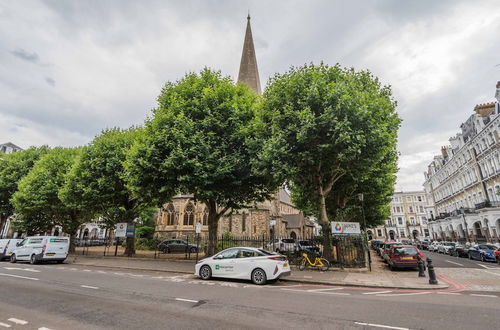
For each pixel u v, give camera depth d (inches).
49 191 1022.4
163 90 794.2
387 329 217.6
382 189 1002.7
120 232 911.0
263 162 602.9
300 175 689.6
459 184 1775.3
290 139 596.1
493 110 1387.8
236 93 765.3
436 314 260.7
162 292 359.9
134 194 738.8
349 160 586.6
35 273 533.3
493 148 1277.1
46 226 1299.2
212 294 349.4
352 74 698.8
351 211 1188.5
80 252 1141.7
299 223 2375.7
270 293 360.2
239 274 452.8
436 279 489.4
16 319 237.6
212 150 666.8
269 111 685.3
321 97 585.0
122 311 264.1
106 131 1027.9
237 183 673.6
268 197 788.0
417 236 3144.7
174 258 842.2
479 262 877.8
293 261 661.9
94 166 900.0
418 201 3235.7
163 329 214.4
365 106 534.9
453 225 1745.8
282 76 682.8
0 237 1456.7
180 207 1727.4
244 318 243.8
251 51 2082.9
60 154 1142.3
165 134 664.4
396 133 724.0
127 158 725.3
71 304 290.2
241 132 673.0
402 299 330.6
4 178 1248.2
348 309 277.3
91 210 1017.5
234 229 1515.7
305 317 247.9
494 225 1226.0
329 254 628.1
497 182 1278.3
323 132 573.6
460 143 1700.3
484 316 254.7
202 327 219.1
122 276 512.1
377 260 968.3
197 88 744.3
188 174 647.1
